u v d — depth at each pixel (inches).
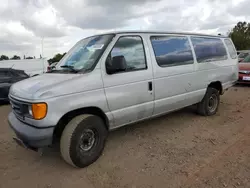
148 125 205.2
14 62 597.3
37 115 116.8
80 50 161.3
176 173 126.1
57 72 152.0
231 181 116.2
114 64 136.8
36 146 121.8
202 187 112.4
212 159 139.5
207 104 221.1
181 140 170.7
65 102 122.6
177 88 181.3
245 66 400.5
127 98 149.0
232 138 170.4
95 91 133.8
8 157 154.9
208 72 210.7
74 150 128.3
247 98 304.3
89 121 133.2
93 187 118.0
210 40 219.6
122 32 152.6
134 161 141.9
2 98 319.9
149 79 159.9
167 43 176.7
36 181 125.5
